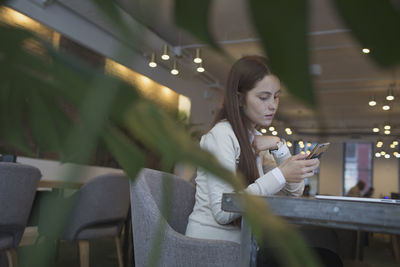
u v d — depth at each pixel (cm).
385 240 629
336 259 128
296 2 8
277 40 8
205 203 120
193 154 12
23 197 188
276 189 106
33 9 463
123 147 11
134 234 109
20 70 12
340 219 70
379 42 8
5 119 12
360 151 1505
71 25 521
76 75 12
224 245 95
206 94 884
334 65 789
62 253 358
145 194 105
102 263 343
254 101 108
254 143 121
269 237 12
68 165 11
